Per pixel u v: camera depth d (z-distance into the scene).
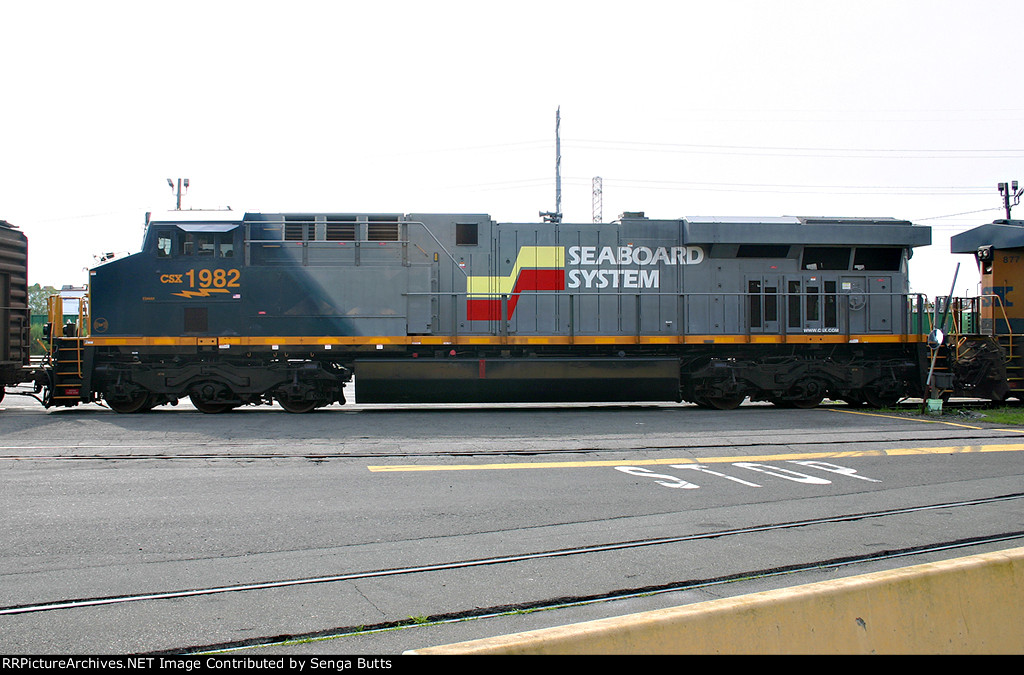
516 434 11.39
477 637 4.18
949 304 15.52
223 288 14.66
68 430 11.79
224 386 14.62
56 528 6.19
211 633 4.19
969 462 9.27
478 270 15.58
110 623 4.32
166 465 8.83
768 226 15.80
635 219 16.12
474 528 6.31
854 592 3.40
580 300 15.77
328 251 14.99
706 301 15.98
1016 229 15.93
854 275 16.28
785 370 15.58
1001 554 3.88
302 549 5.71
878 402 16.00
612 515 6.75
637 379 15.22
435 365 14.83
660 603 4.70
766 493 7.62
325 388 15.02
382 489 7.68
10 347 15.33
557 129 39.84
